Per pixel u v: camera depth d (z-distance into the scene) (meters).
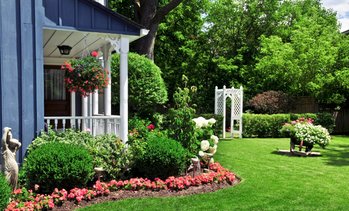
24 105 6.32
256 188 6.29
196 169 6.98
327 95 18.31
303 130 10.09
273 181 6.84
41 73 6.45
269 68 18.42
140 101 12.54
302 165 8.61
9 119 6.21
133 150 6.51
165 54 22.61
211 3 23.48
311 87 17.41
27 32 6.33
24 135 6.32
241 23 23.08
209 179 6.40
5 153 5.39
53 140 6.37
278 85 19.11
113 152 6.47
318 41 18.14
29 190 5.53
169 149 6.36
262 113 17.17
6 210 4.73
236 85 22.42
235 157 9.61
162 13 14.87
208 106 22.98
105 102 8.94
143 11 15.02
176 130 7.31
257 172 7.68
